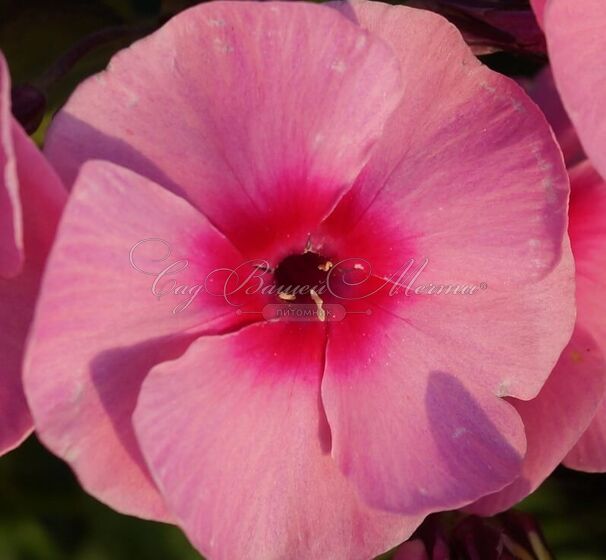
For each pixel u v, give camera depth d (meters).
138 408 0.09
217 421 0.10
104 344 0.10
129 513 0.10
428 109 0.10
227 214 0.10
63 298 0.09
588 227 0.11
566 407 0.11
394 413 0.11
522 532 0.12
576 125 0.10
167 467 0.10
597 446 0.11
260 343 0.10
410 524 0.10
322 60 0.10
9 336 0.10
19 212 0.09
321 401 0.11
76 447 0.10
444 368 0.11
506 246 0.10
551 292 0.10
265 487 0.10
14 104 0.11
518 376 0.11
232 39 0.09
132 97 0.10
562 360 0.11
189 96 0.10
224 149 0.10
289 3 0.09
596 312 0.11
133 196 0.09
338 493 0.11
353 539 0.11
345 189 0.10
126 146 0.10
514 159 0.10
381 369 0.11
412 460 0.10
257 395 0.10
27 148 0.09
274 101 0.10
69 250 0.09
